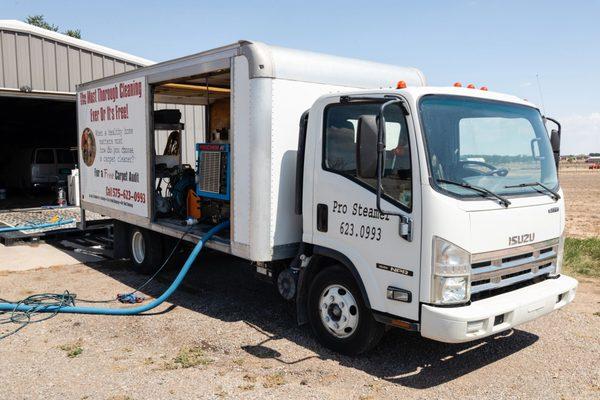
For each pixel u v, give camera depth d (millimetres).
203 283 7961
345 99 4914
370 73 6238
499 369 4980
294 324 6137
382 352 5312
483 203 4473
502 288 4734
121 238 9172
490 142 4891
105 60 16188
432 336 4273
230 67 5730
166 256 8430
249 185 5543
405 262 4469
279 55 5473
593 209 19219
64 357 5188
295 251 5730
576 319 6438
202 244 6477
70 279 8297
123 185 8289
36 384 4586
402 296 4480
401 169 4500
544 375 4863
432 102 4570
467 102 4828
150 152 7508
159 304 6613
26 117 23812
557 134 5633
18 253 10250
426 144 4375
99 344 5543
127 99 7949
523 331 6004
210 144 6809
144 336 5770
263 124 5387
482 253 4438
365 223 4770
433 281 4297
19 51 14516
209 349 5395
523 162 5145
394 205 4535
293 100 5559
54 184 21625
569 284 5070
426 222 4309
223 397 4344
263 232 5492
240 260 8414
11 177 24516
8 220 14414
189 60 6449
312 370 4879
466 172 4613
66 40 15312
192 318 6352
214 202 7062
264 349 5379
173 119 8500
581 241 10891
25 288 7762
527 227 4801
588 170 59938
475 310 4254
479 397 4418
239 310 6652
